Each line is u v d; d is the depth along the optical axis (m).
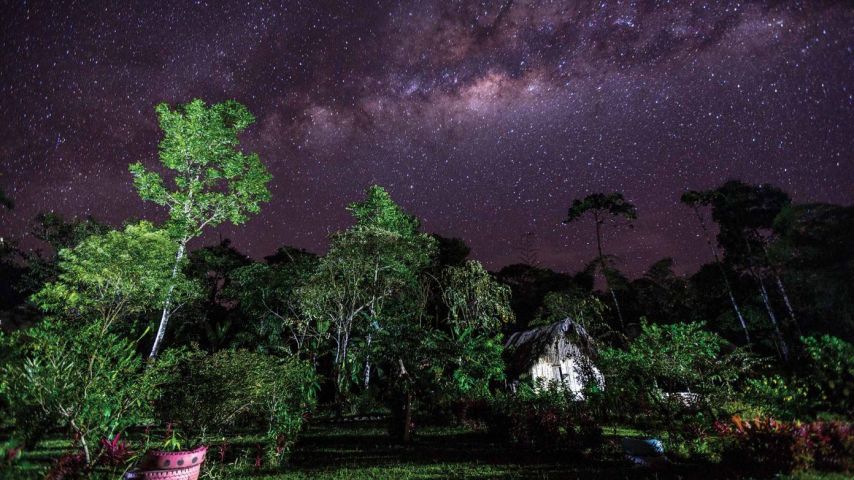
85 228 36.41
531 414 12.61
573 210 46.81
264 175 29.03
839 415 9.45
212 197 27.77
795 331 28.41
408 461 10.69
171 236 26.45
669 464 9.03
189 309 31.69
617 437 11.46
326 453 12.11
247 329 32.12
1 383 6.10
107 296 20.81
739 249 34.28
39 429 6.27
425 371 14.62
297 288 26.09
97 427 6.88
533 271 47.72
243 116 29.02
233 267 39.78
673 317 38.94
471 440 13.84
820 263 28.75
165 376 7.81
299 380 11.28
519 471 9.27
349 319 25.03
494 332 23.58
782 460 7.53
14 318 23.86
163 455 6.49
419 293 25.20
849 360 9.73
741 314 33.62
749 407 10.20
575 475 8.72
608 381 11.91
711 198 35.62
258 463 10.03
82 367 6.90
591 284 46.78
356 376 23.81
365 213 32.59
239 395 9.27
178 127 27.73
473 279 23.44
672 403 10.76
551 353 23.64
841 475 6.99
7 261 37.00
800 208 30.05
